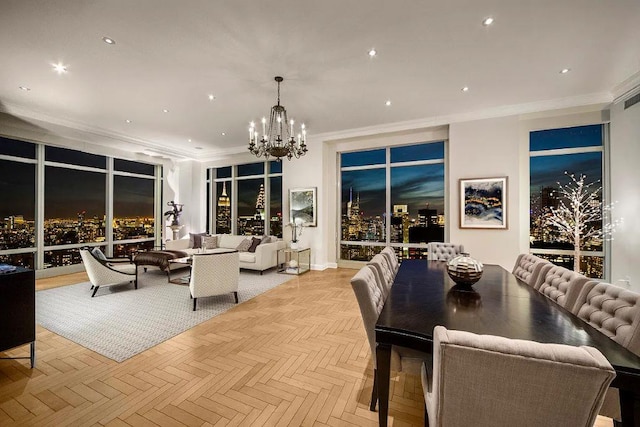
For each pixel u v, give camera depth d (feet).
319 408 5.50
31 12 7.11
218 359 7.34
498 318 4.64
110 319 10.05
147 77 10.59
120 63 9.62
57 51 8.91
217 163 24.30
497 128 14.08
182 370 6.81
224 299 12.50
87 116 14.85
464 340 2.61
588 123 13.24
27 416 5.24
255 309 11.22
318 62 9.59
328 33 8.06
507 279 7.48
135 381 6.36
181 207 23.22
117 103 13.08
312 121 15.99
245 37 8.23
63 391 5.99
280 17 7.39
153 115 14.73
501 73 10.41
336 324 9.71
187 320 10.00
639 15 7.23
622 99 11.67
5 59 9.35
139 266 17.29
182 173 24.40
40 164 16.67
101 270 12.73
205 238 20.94
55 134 16.58
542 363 2.34
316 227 19.16
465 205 14.64
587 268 13.61
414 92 12.05
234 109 13.93
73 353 7.63
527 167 14.42
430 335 3.96
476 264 6.60
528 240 14.43
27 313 6.82
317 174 19.15
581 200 13.64
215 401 5.68
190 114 14.62
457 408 2.71
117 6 6.95
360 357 7.47
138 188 22.45
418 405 5.64
